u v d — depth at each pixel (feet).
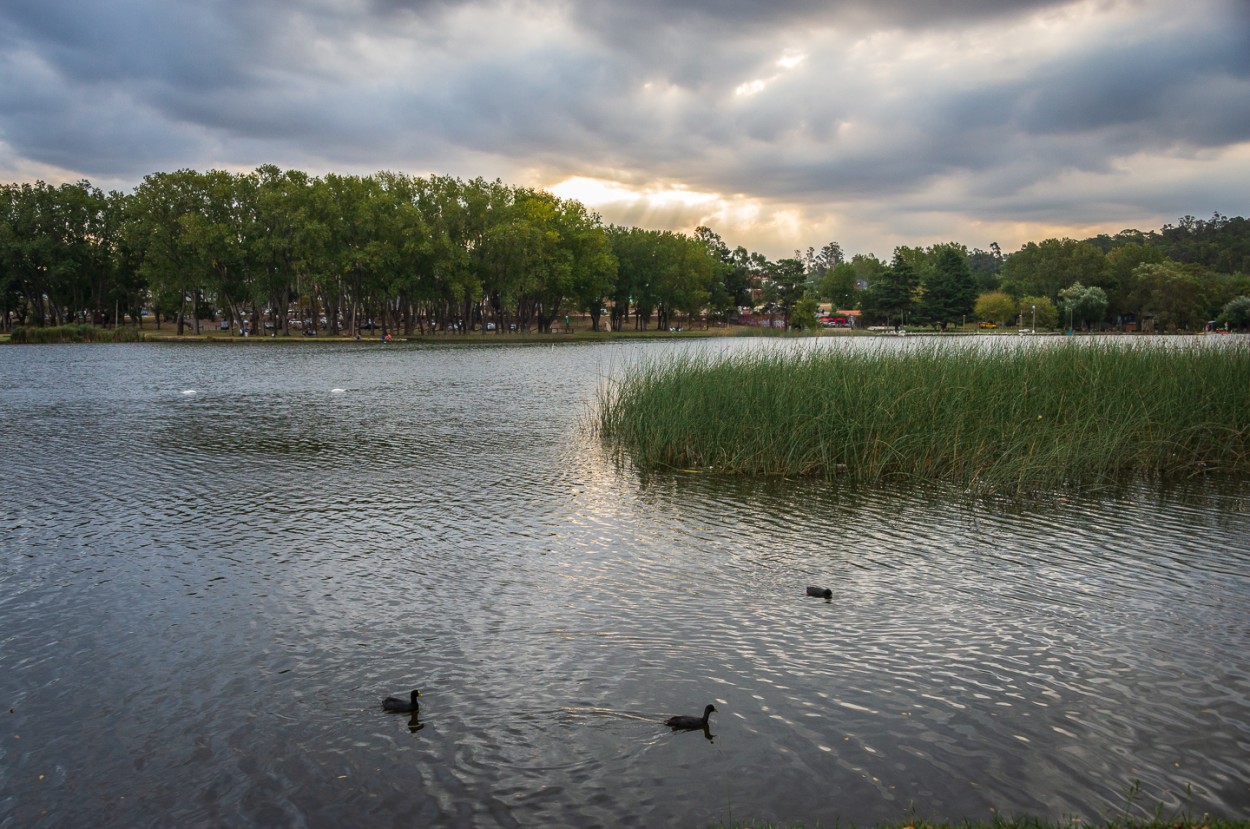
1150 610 33.99
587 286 363.35
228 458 67.67
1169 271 392.88
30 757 23.57
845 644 30.68
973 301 420.77
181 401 108.27
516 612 33.83
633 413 74.74
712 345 100.07
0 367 165.07
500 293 340.39
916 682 27.63
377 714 25.73
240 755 23.63
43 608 34.40
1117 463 60.29
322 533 45.42
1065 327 418.31
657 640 31.01
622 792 21.70
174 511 50.19
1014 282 494.18
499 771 22.70
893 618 33.22
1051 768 22.56
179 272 279.90
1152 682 27.55
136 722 25.40
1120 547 42.83
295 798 21.65
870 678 27.91
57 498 53.42
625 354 203.21
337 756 23.50
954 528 46.70
